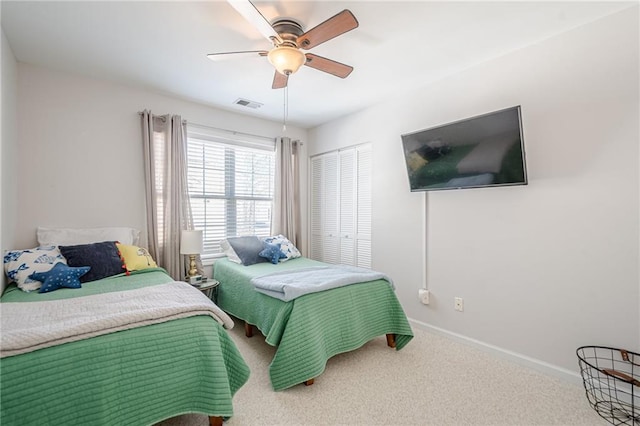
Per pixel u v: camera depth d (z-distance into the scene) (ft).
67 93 8.46
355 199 11.75
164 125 9.91
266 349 8.00
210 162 11.44
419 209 9.45
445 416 5.38
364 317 7.50
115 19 6.04
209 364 4.76
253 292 8.10
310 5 5.54
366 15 5.84
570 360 6.48
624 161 5.81
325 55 7.42
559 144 6.61
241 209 12.34
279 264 10.37
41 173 8.09
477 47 7.10
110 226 9.13
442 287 8.89
